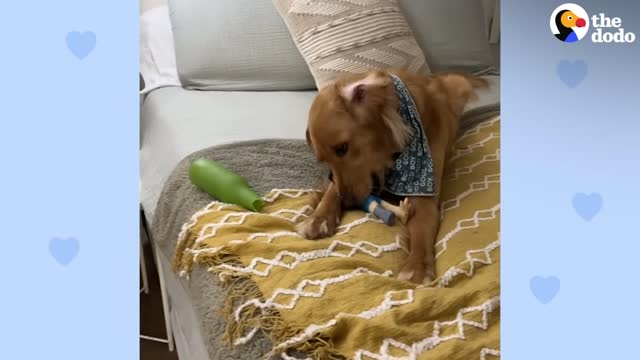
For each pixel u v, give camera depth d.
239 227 1.34
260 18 2.16
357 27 1.98
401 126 1.44
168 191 1.59
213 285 1.23
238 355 1.06
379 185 1.49
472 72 2.29
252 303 1.11
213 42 2.14
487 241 1.31
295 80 2.18
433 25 2.23
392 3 2.08
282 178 1.57
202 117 1.90
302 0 2.01
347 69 1.94
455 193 1.55
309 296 1.10
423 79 1.67
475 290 1.12
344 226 1.39
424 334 1.01
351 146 1.42
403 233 1.38
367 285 1.12
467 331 1.02
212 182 1.48
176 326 1.73
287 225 1.39
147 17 2.36
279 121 1.88
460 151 1.74
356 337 0.98
